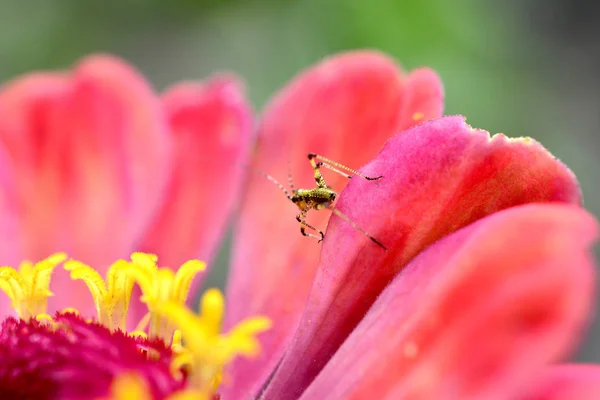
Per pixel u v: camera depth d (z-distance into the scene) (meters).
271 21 0.18
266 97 0.19
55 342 0.10
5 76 0.19
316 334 0.10
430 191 0.10
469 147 0.10
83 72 0.13
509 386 0.08
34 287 0.11
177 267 0.12
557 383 0.09
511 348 0.09
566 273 0.08
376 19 0.16
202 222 0.13
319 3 0.17
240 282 0.12
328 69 0.12
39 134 0.13
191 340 0.10
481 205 0.10
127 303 0.11
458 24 0.16
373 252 0.10
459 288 0.09
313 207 0.12
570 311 0.08
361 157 0.12
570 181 0.10
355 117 0.12
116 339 0.10
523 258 0.09
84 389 0.10
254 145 0.13
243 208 0.12
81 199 0.13
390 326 0.09
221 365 0.10
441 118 0.10
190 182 0.13
